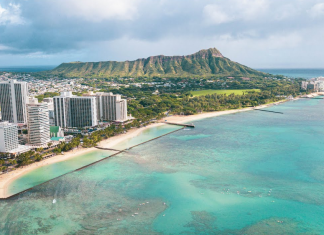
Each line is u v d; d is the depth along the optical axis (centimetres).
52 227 18338
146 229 18300
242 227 18612
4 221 18925
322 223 19012
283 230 18300
